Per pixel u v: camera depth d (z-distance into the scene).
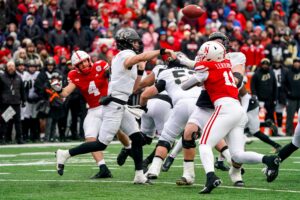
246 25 67.19
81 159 38.78
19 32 56.19
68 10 60.47
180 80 28.67
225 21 68.06
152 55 26.30
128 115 27.27
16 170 33.09
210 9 67.44
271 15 69.88
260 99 56.06
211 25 63.72
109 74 29.86
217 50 24.98
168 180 28.73
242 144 25.47
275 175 24.83
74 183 27.70
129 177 29.91
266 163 24.78
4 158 39.44
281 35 63.88
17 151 44.03
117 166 34.72
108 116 27.11
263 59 55.97
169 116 31.25
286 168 33.28
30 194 24.47
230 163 28.25
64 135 52.47
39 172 32.12
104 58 54.50
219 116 24.77
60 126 52.16
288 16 74.62
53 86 29.45
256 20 69.31
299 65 57.16
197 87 28.52
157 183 27.66
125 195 24.11
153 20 64.94
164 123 31.45
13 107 49.78
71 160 38.16
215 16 65.56
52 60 50.66
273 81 55.97
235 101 25.02
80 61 29.55
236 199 23.11
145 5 67.88
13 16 58.59
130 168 33.69
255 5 71.06
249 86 59.88
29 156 40.66
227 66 25.25
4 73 49.66
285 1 75.12
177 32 61.19
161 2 67.25
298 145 28.55
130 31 27.31
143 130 32.53
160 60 54.72
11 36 54.59
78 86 29.98
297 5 74.75
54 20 59.44
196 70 24.98
